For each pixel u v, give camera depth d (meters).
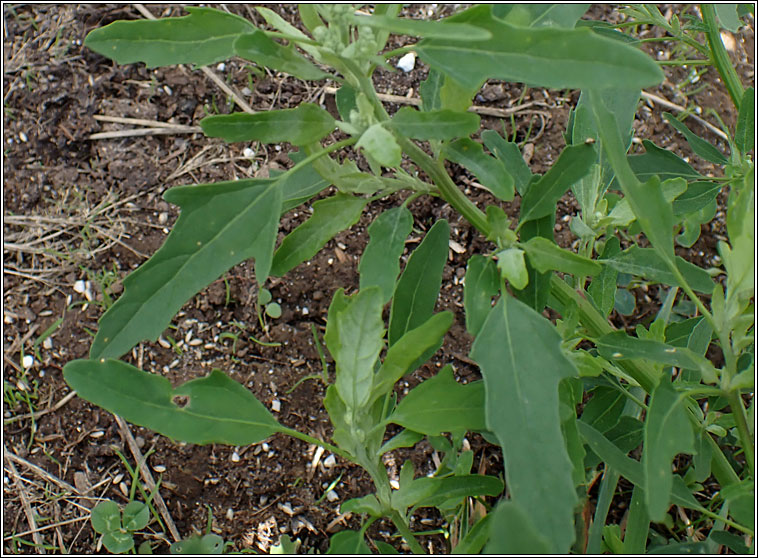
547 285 0.31
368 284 0.30
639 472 0.32
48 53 0.52
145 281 0.29
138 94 0.51
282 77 0.52
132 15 0.53
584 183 0.36
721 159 0.39
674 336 0.38
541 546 0.23
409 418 0.30
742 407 0.30
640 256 0.34
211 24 0.29
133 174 0.50
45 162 0.50
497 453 0.44
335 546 0.31
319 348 0.45
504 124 0.50
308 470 0.44
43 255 0.49
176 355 0.46
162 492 0.43
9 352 0.46
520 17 0.28
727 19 0.33
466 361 0.45
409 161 0.49
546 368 0.28
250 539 0.42
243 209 0.29
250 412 0.31
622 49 0.25
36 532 0.43
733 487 0.29
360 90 0.30
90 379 0.29
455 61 0.27
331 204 0.31
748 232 0.28
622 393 0.37
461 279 0.47
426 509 0.43
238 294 0.47
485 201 0.48
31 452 0.44
